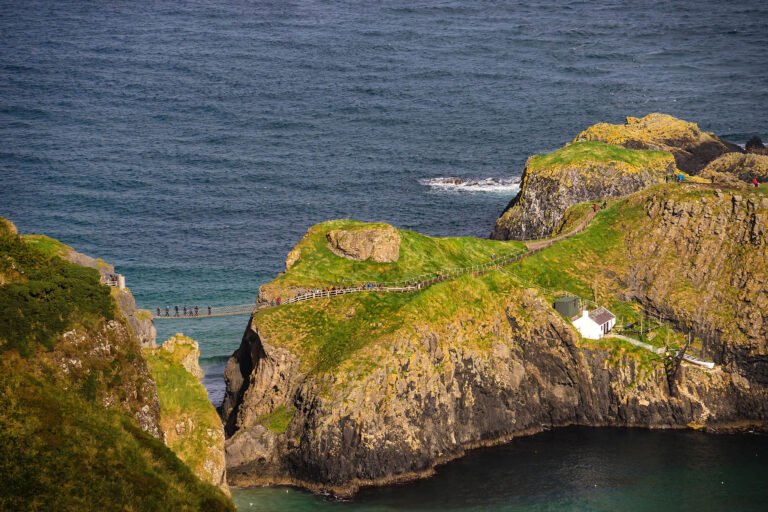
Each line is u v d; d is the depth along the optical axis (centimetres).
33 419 19838
